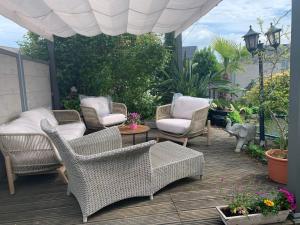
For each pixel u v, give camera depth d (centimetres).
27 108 421
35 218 240
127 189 251
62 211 250
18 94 384
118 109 548
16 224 232
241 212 214
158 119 464
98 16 366
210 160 376
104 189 238
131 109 617
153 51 602
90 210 232
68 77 600
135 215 238
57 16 364
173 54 625
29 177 332
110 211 246
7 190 297
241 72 640
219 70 634
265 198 222
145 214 240
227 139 486
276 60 349
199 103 455
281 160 288
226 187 288
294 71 213
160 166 270
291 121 221
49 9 326
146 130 417
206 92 605
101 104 530
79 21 387
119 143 287
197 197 267
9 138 279
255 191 275
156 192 279
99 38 590
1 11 330
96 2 300
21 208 258
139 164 253
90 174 230
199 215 235
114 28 453
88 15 358
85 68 600
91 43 591
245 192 273
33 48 578
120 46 602
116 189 245
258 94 375
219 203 254
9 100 351
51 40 539
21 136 281
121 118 512
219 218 229
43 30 470
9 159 285
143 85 614
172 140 468
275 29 341
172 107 487
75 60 596
